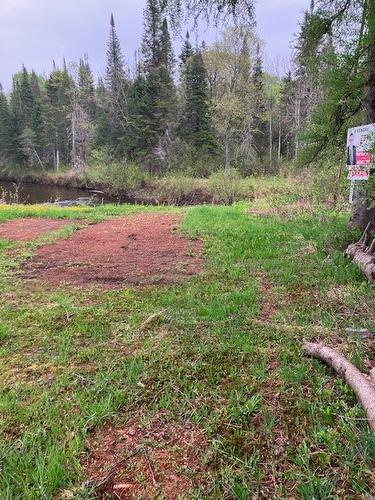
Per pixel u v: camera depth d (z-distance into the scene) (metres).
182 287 4.58
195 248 6.42
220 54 35.12
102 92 50.59
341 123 6.17
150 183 32.91
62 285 4.78
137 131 35.69
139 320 3.68
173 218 9.76
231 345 3.13
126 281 4.89
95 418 2.30
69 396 2.55
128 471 1.96
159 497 1.80
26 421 2.31
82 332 3.48
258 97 37.66
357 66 5.60
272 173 31.50
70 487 1.85
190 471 1.94
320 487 1.78
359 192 5.77
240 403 2.43
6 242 7.02
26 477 1.90
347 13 5.69
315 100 22.28
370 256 4.81
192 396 2.52
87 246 6.77
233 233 7.31
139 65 39.50
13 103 55.56
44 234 7.75
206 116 36.84
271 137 39.84
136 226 8.66
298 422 2.25
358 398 2.36
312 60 6.17
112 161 36.78
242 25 5.45
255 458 1.99
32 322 3.72
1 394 2.57
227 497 1.78
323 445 2.06
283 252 5.93
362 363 2.78
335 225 7.14
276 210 10.15
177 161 34.91
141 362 2.91
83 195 33.62
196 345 3.17
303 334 3.30
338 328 3.40
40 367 2.92
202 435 2.19
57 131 49.44
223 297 4.15
